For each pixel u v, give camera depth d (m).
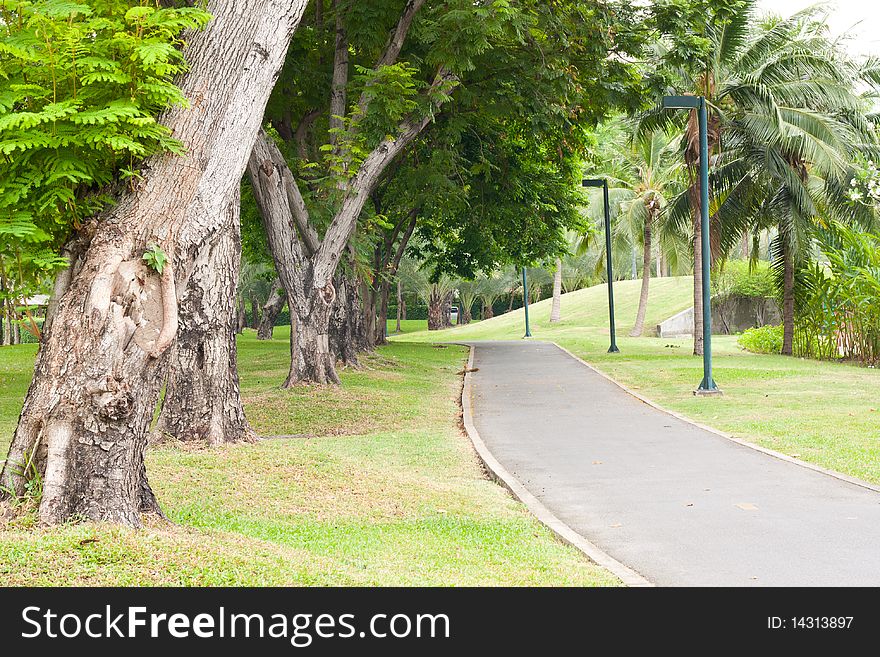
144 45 5.86
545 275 71.00
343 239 18.16
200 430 11.83
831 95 28.11
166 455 10.52
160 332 6.16
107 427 6.05
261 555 6.14
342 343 23.56
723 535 7.48
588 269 69.88
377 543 7.07
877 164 28.72
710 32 27.30
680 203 31.62
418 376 23.47
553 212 33.03
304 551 6.54
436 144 21.78
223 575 5.54
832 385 19.30
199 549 5.93
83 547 5.57
